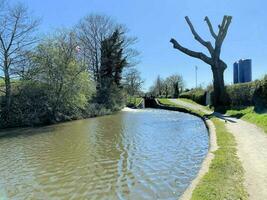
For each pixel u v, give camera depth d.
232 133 14.99
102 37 47.62
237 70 37.66
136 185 9.41
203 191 6.68
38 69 28.72
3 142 18.08
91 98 38.16
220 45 31.39
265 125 15.85
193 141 16.33
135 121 28.30
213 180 7.44
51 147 15.94
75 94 30.75
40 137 19.55
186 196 6.55
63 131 22.19
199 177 7.85
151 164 11.70
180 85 103.56
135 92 66.25
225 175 7.83
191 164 11.50
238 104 28.91
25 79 28.09
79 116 31.72
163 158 12.57
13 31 26.59
